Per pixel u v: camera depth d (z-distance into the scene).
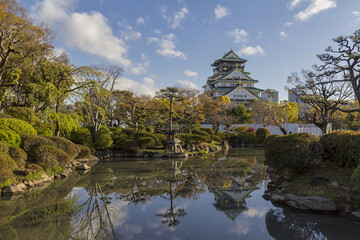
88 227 5.20
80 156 17.03
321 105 20.56
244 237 4.66
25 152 9.73
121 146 21.73
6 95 16.56
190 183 9.73
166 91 26.73
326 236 4.62
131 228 5.14
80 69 17.84
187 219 5.67
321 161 8.27
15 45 15.11
